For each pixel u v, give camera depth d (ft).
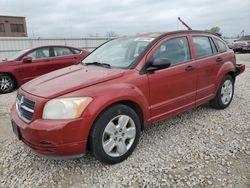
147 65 12.03
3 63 26.73
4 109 20.10
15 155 12.01
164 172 10.16
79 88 10.02
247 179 9.59
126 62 12.32
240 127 14.34
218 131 13.85
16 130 10.62
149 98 12.02
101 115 10.16
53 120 9.46
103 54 14.23
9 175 10.44
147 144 12.52
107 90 10.34
